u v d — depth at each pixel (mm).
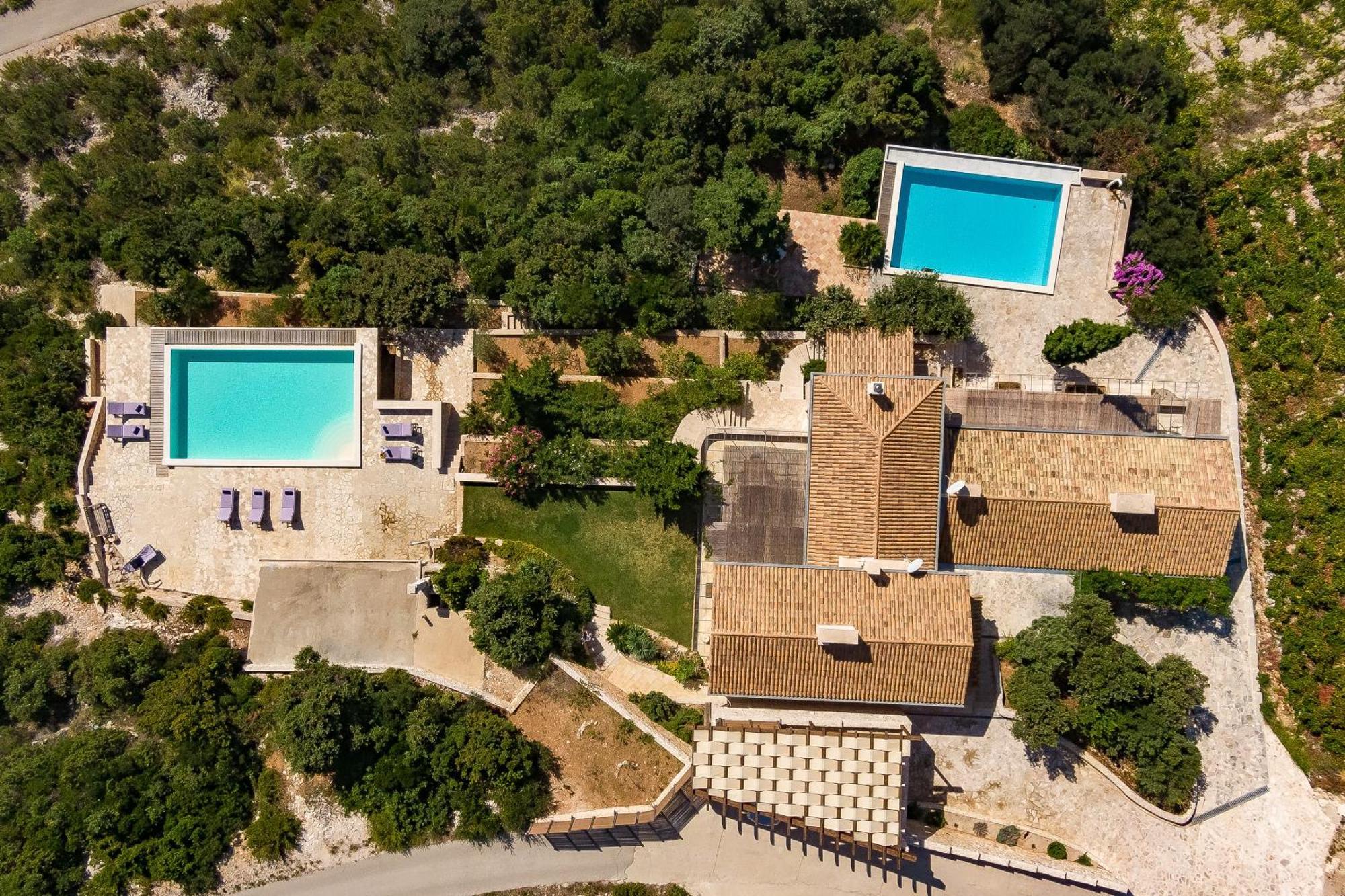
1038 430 30594
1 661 32406
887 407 29047
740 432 32094
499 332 34062
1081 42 34375
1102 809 30797
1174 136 34312
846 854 30719
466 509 32969
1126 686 28969
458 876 31328
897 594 28750
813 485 29734
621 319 33781
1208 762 30969
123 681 31547
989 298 33625
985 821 30891
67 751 31812
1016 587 31297
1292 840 30312
